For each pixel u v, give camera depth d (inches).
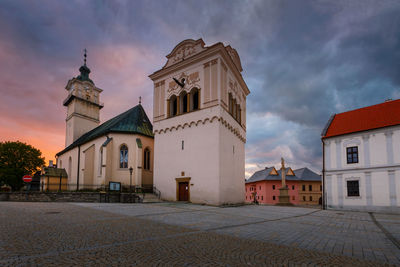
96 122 2146.9
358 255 271.1
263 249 281.4
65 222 414.6
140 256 238.4
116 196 982.4
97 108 2174.0
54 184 1620.3
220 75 1011.3
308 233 401.7
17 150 2091.5
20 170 2070.6
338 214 821.9
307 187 2955.2
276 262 235.5
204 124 1013.8
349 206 1076.5
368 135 1069.1
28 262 209.9
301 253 270.4
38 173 2237.9
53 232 331.0
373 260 253.0
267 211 786.2
